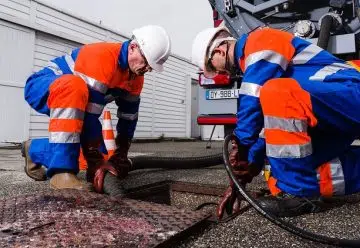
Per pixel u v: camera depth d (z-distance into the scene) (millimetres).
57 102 1888
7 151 6504
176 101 13984
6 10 7605
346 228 1456
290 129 1582
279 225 1304
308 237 1253
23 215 1438
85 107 1979
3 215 1434
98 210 1527
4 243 1131
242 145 1764
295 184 1634
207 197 2303
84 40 9648
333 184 1673
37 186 2385
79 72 2033
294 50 1779
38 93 2066
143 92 11922
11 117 7770
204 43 1997
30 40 8141
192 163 3059
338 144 1721
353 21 3168
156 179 2764
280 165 1634
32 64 8219
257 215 1619
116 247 1116
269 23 3545
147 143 10492
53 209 1526
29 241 1153
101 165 2031
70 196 1741
